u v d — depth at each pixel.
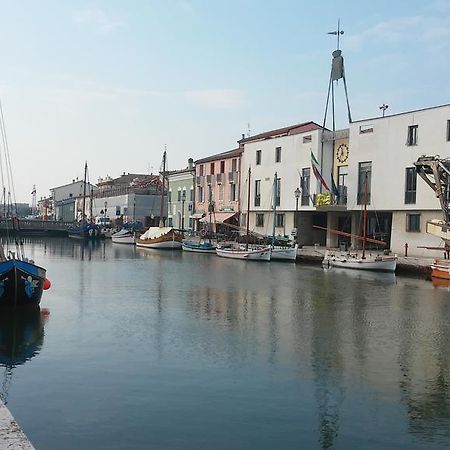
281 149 51.50
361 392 11.25
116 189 105.38
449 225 32.66
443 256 36.38
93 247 65.56
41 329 16.89
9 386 11.32
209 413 9.95
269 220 53.50
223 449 8.53
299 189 47.56
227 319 18.92
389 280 31.34
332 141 47.22
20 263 19.34
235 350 14.52
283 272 35.59
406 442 8.88
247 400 10.66
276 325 17.98
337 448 8.63
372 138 41.44
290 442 8.82
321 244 51.00
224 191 61.06
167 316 19.38
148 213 93.94
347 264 37.53
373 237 44.00
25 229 91.94
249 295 24.88
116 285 28.33
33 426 9.29
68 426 9.30
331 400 10.73
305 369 12.85
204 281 30.39
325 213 50.69
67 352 14.12
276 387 11.48
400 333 17.00
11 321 18.11
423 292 26.28
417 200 38.06
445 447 8.72
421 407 10.43
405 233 39.38
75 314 19.55
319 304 22.47
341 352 14.52
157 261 44.75
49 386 11.34
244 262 43.78
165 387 11.35
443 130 36.81
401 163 39.31
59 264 41.47
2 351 14.14
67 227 93.81
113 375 12.13
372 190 41.34
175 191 73.69
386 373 12.64
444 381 12.08
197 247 55.12
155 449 8.48
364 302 23.08
